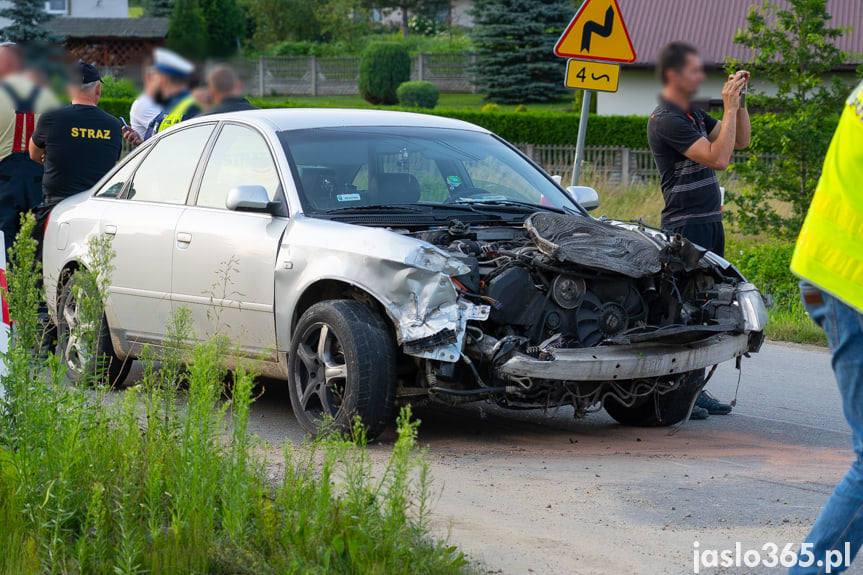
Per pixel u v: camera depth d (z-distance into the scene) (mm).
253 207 6910
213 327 7262
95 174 9914
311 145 7387
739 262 14078
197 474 4434
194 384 4754
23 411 4707
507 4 51812
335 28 74000
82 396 4855
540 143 34000
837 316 3750
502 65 52094
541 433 7199
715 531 4918
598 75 10133
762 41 14922
